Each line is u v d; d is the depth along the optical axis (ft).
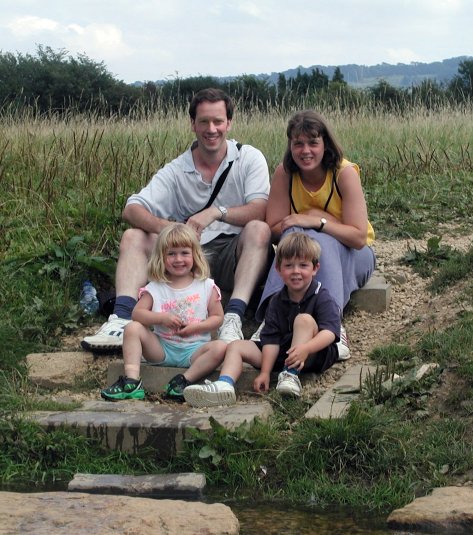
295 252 16.96
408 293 21.06
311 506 13.74
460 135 40.42
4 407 16.87
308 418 15.42
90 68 85.97
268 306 17.70
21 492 14.65
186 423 15.61
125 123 43.29
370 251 20.30
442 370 16.56
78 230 24.36
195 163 20.47
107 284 22.81
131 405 16.84
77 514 13.12
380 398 15.98
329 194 19.33
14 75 84.43
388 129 43.01
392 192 29.32
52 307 21.22
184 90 71.41
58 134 36.58
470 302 19.19
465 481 13.97
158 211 20.33
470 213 27.25
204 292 17.98
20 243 24.11
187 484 14.32
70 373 18.60
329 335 16.96
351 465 14.55
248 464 14.71
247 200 20.21
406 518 12.76
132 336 17.57
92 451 15.81
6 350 19.44
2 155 29.55
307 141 18.83
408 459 14.42
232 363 16.94
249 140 39.52
